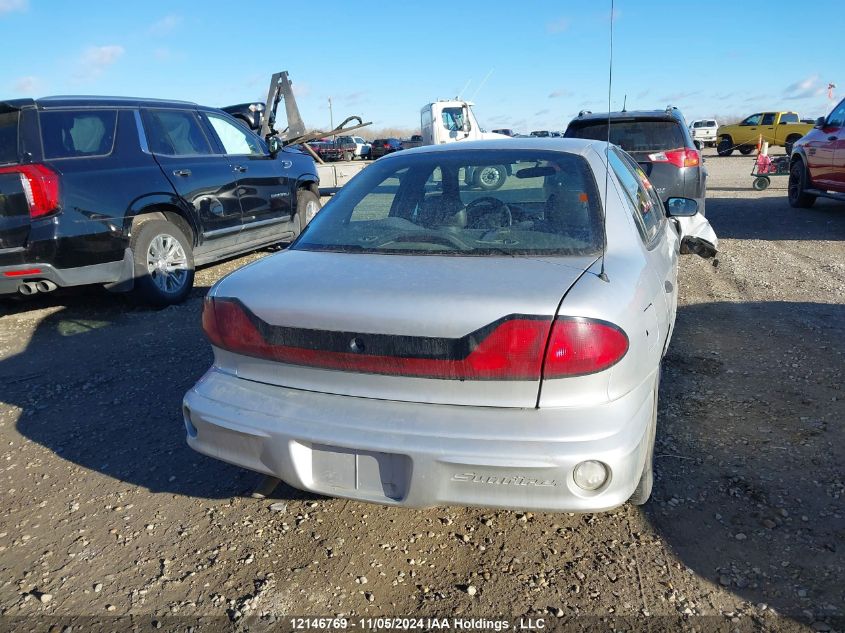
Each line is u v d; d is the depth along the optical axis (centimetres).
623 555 256
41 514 292
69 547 270
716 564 248
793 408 368
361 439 218
